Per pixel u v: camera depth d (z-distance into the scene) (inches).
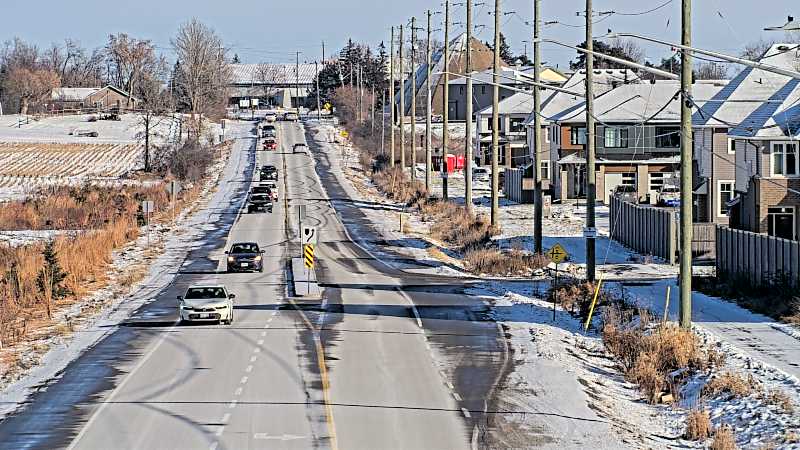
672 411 2389.3
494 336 3341.5
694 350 2849.4
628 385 2694.4
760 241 4178.2
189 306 3599.9
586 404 2406.5
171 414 2271.2
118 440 2049.7
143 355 3029.0
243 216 7864.2
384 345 3171.8
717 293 4296.3
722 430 2089.1
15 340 3329.2
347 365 2847.0
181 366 2847.0
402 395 2475.4
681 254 3093.0
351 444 2011.6
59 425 2191.2
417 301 4183.1
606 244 6289.4
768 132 4849.9
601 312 3747.5
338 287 4630.9
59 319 3784.5
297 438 2055.9
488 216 7608.3
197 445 1999.3
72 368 2854.3
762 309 3772.1
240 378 2672.2
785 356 2935.5
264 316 3789.4
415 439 2059.5
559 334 3408.0
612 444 2052.2
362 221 7608.3
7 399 2479.1
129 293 4503.0
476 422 2215.8
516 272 5172.2
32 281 4244.6
